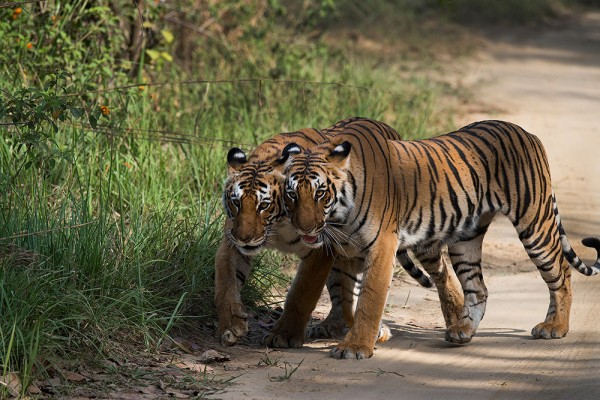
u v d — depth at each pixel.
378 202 10.07
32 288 9.24
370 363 9.93
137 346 9.76
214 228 12.06
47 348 8.86
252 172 9.77
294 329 10.55
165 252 11.30
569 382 9.38
